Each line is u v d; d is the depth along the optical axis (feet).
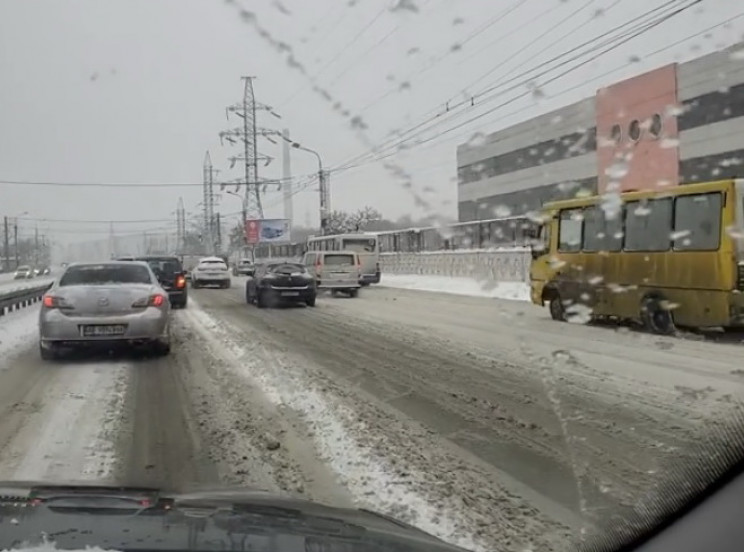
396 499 16.28
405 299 86.94
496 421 23.50
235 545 7.97
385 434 22.02
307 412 25.14
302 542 8.41
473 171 111.86
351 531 9.30
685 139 84.84
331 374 32.81
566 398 26.81
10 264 371.15
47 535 7.93
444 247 122.83
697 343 41.78
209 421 23.99
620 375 31.37
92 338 36.42
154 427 23.25
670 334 45.98
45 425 23.61
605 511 15.15
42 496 9.84
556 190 97.81
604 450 19.88
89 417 24.71
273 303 77.51
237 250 296.71
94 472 18.48
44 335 36.52
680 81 84.79
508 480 17.54
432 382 30.53
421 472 18.26
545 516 15.08
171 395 28.40
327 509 10.86
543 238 58.34
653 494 13.71
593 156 93.15
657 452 19.36
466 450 20.22
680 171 84.99
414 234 138.41
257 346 42.83
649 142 86.07
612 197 50.83
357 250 115.44
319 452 20.18
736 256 41.78
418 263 132.46
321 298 89.86
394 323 56.59
